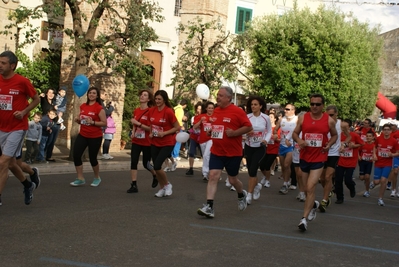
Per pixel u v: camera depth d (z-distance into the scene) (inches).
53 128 597.9
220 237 307.9
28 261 236.7
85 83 568.7
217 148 361.4
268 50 1156.5
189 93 969.5
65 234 290.4
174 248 275.9
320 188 634.8
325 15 1139.3
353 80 1162.0
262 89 1158.3
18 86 326.3
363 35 1295.5
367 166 589.9
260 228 343.0
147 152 459.2
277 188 581.0
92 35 629.3
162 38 1071.0
